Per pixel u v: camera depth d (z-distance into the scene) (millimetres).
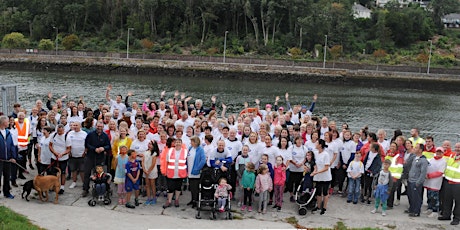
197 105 18438
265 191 12414
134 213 12156
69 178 14867
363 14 136500
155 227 11172
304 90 71375
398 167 13211
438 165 12688
